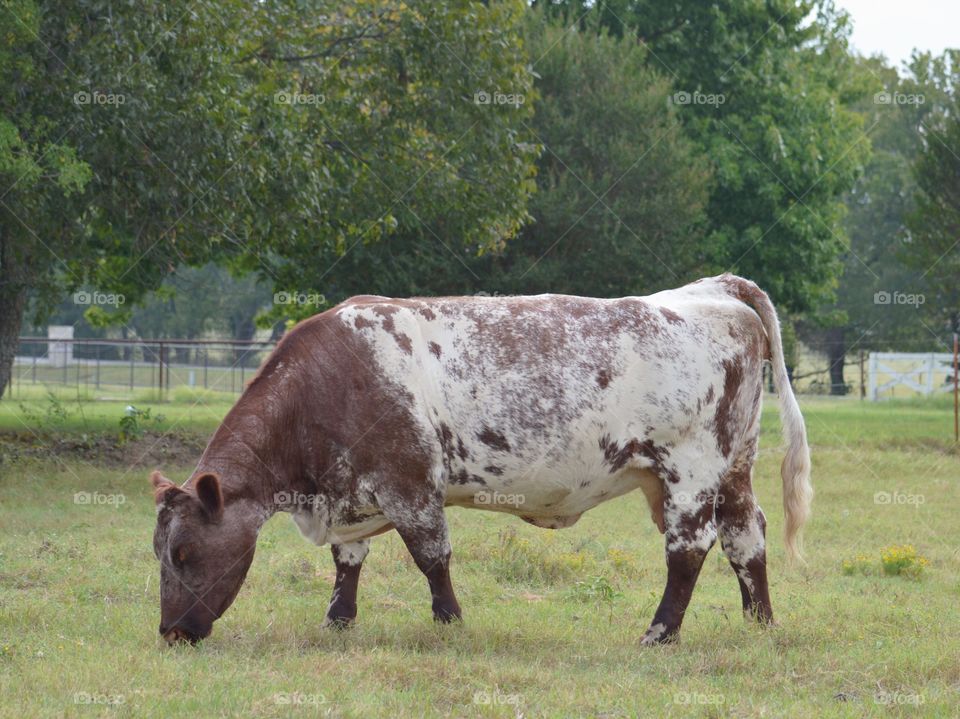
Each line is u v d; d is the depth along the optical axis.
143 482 15.00
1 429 19.22
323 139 17.56
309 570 9.12
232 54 15.31
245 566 6.80
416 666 6.14
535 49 23.30
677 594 7.25
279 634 6.92
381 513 7.14
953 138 29.86
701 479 7.39
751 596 7.72
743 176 28.23
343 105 17.19
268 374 7.11
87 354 56.44
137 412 18.81
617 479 7.38
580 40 23.47
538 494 7.24
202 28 14.13
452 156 17.80
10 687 5.52
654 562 10.30
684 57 27.98
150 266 19.84
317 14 17.16
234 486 6.79
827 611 8.01
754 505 7.79
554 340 7.19
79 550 9.70
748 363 7.63
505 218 18.11
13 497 13.20
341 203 17.41
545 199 21.70
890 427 23.86
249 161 15.09
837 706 5.57
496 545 10.26
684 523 7.34
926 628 7.45
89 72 13.62
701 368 7.40
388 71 17.16
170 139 14.09
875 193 54.12
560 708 5.45
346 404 7.00
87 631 6.93
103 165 14.55
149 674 5.84
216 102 14.53
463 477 7.11
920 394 35.88
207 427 21.52
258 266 22.61
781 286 29.48
